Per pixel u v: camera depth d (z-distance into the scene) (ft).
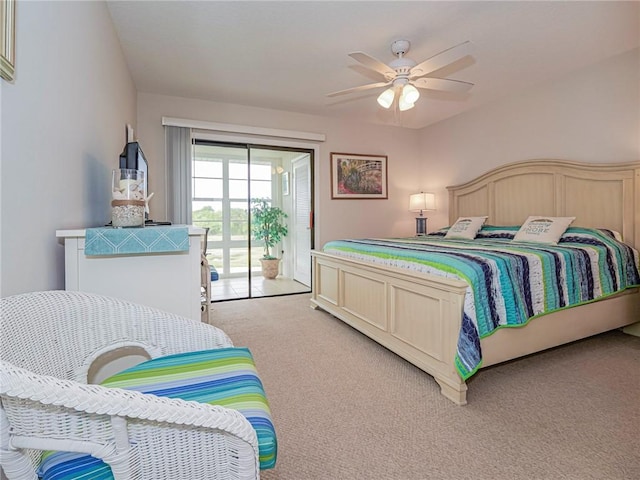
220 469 2.58
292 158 17.90
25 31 3.63
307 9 7.77
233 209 16.65
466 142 15.16
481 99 13.67
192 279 4.96
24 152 3.59
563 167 11.32
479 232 12.73
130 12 7.84
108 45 7.75
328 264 11.47
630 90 9.86
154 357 3.96
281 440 5.17
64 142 4.83
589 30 8.75
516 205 12.90
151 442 2.40
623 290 8.90
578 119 11.07
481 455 4.83
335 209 16.22
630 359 7.98
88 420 2.24
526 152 12.66
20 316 2.87
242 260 17.29
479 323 6.16
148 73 11.15
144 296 4.74
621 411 5.89
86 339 3.58
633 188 9.65
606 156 10.42
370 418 5.74
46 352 3.13
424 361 6.97
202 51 9.68
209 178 15.74
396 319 7.91
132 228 4.82
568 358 8.07
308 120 15.48
